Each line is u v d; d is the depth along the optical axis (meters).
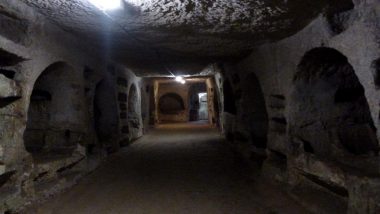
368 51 2.24
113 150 6.46
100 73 5.56
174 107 18.38
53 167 3.79
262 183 4.31
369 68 2.24
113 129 6.68
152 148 7.46
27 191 3.09
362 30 2.30
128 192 3.98
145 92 11.12
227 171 5.09
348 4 2.59
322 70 3.62
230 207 3.43
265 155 5.12
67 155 4.30
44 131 4.61
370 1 2.18
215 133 10.34
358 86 3.88
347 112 3.93
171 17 3.21
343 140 3.83
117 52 5.35
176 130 11.98
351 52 2.48
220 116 9.78
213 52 5.06
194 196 3.82
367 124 3.92
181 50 4.99
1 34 2.74
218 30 3.65
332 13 2.80
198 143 8.14
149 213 3.27
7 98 2.88
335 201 2.99
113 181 4.50
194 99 20.14
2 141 2.78
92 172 4.90
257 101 5.99
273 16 3.03
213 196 3.81
